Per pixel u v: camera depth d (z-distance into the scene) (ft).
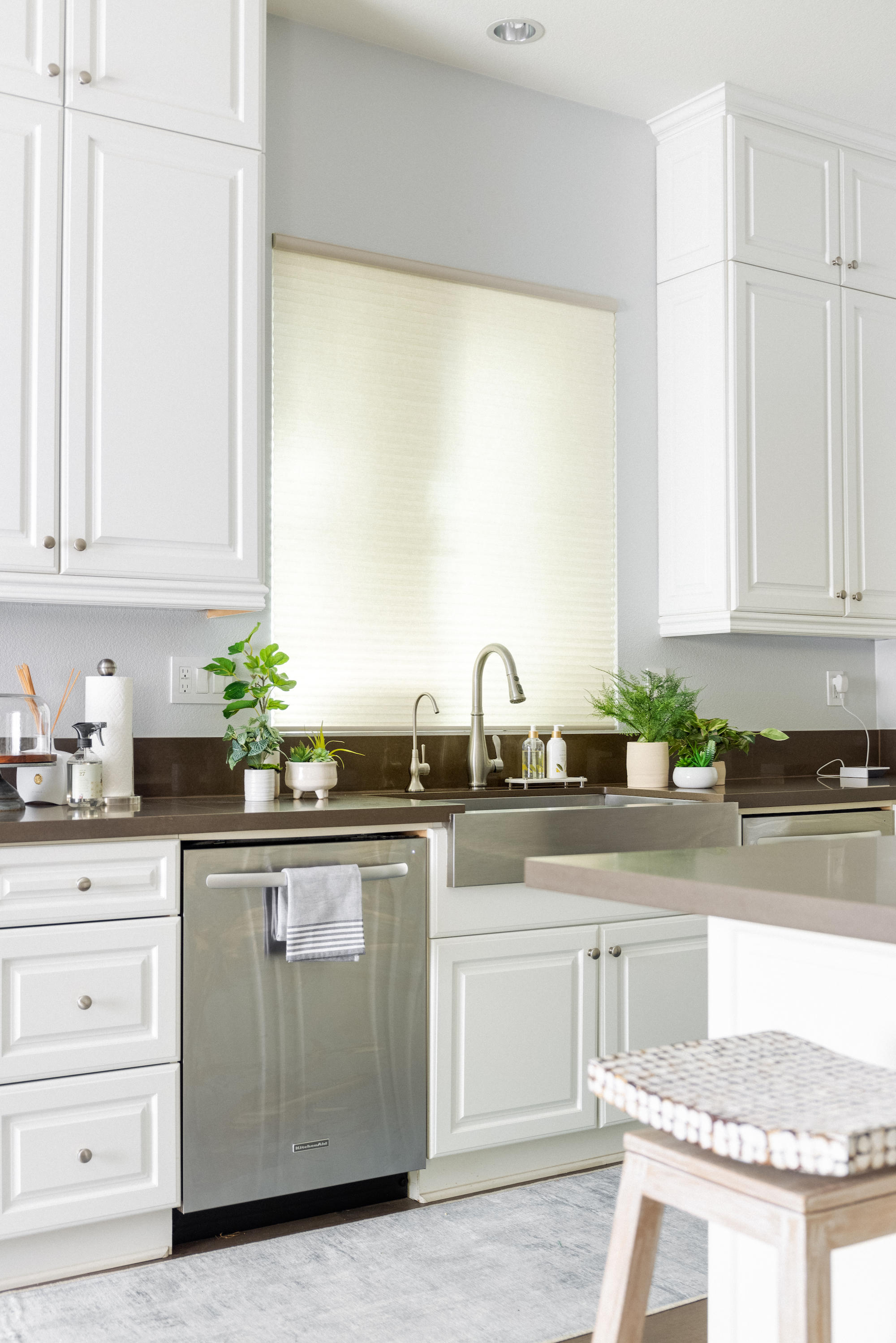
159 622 9.69
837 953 4.79
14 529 8.03
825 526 12.09
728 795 10.19
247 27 8.93
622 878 4.51
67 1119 7.26
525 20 10.36
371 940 8.25
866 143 12.44
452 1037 8.61
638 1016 9.53
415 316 10.99
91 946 7.36
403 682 10.81
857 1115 3.38
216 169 8.76
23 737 8.30
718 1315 5.11
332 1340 6.70
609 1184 9.08
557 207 11.85
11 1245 7.30
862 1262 4.59
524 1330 6.82
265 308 10.23
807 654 13.44
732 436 11.50
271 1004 7.89
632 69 11.26
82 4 8.29
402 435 10.88
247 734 9.30
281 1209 8.36
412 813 8.43
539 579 11.58
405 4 10.13
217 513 8.71
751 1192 3.35
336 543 10.52
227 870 7.79
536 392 11.64
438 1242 8.00
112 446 8.35
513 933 8.92
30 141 8.11
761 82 11.44
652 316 12.41
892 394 12.64
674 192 12.22
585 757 11.66
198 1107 7.65
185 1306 7.09
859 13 10.19
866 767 13.24
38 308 8.11
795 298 11.93
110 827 7.38
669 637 12.39
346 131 10.69
